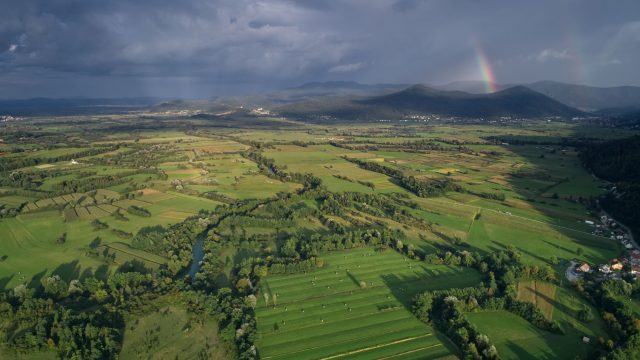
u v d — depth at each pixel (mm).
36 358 121438
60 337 125250
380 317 143000
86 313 143375
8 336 130875
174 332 134625
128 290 156250
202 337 132250
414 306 145250
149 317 142625
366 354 123062
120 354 123812
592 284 162375
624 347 122500
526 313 141875
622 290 156250
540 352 123812
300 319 141500
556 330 133500
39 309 142500
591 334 133125
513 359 120438
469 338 127500
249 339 127500
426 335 132500
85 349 122250
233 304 146625
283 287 164125
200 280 167125
